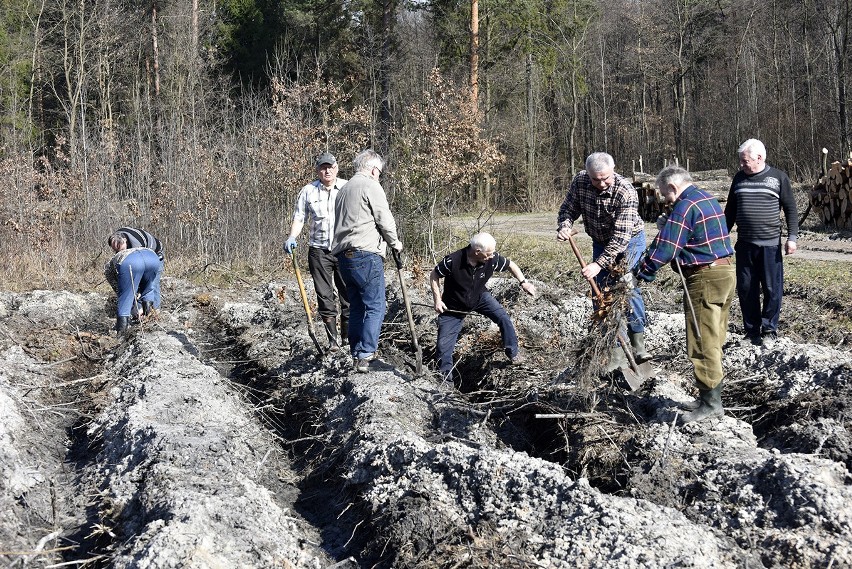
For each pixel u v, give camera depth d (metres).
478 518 5.04
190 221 17.16
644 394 6.68
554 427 6.60
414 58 36.34
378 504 5.45
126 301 9.95
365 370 7.84
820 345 7.64
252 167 18.08
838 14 32.06
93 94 34.12
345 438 6.53
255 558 4.66
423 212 17.20
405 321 10.30
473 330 9.20
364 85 36.09
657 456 5.61
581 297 9.94
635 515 4.65
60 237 16.67
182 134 21.20
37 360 8.86
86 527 5.46
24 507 5.56
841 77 31.52
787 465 4.90
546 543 4.63
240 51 38.00
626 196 6.90
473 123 17.61
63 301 12.05
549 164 40.16
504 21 34.41
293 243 8.74
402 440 5.93
